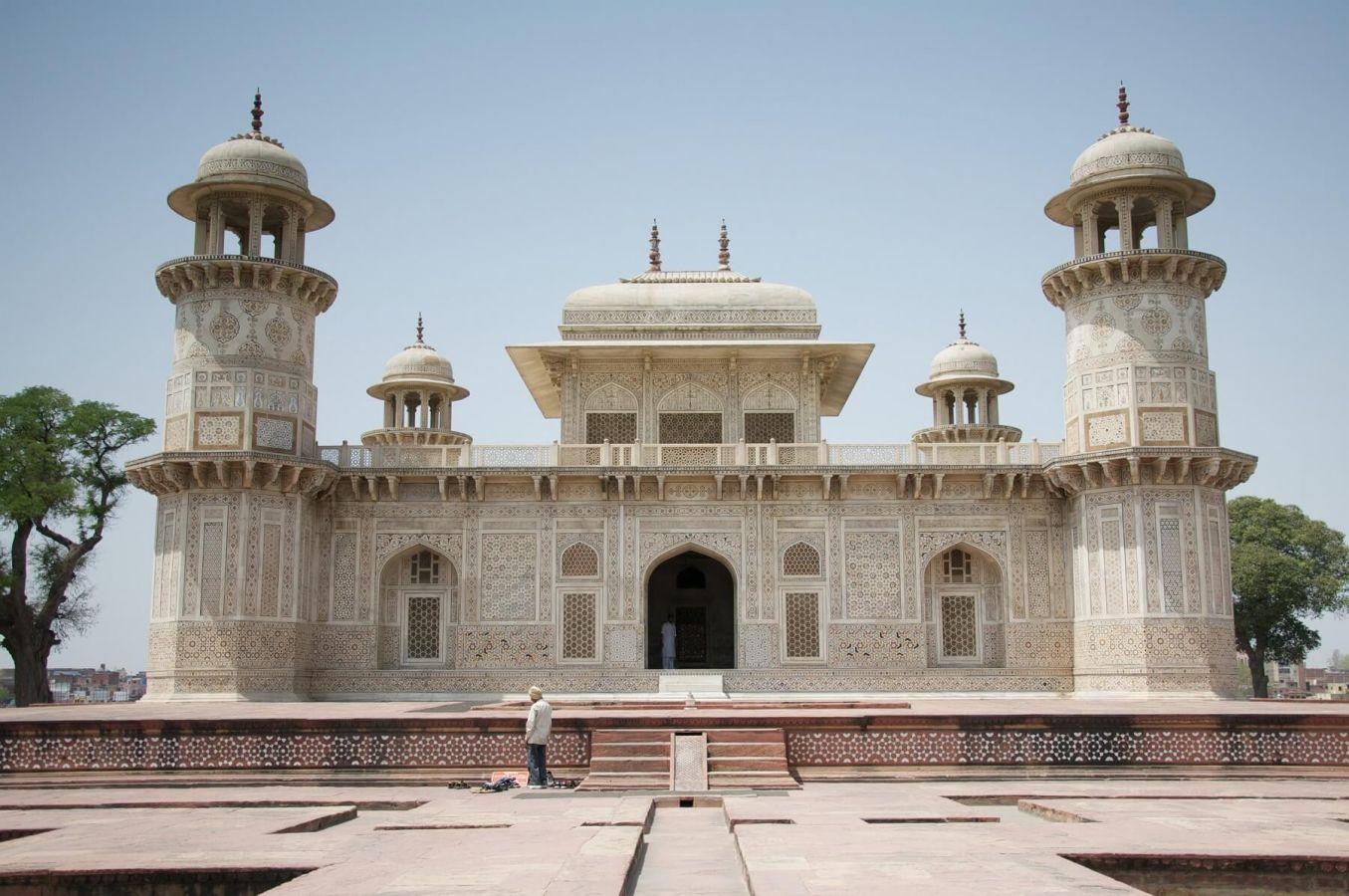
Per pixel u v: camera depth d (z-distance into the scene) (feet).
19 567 92.32
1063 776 41.57
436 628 75.10
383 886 19.58
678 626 83.05
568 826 27.68
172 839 26.81
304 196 72.33
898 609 73.72
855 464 74.38
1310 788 36.94
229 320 69.92
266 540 69.00
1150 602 67.51
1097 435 70.18
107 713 51.24
